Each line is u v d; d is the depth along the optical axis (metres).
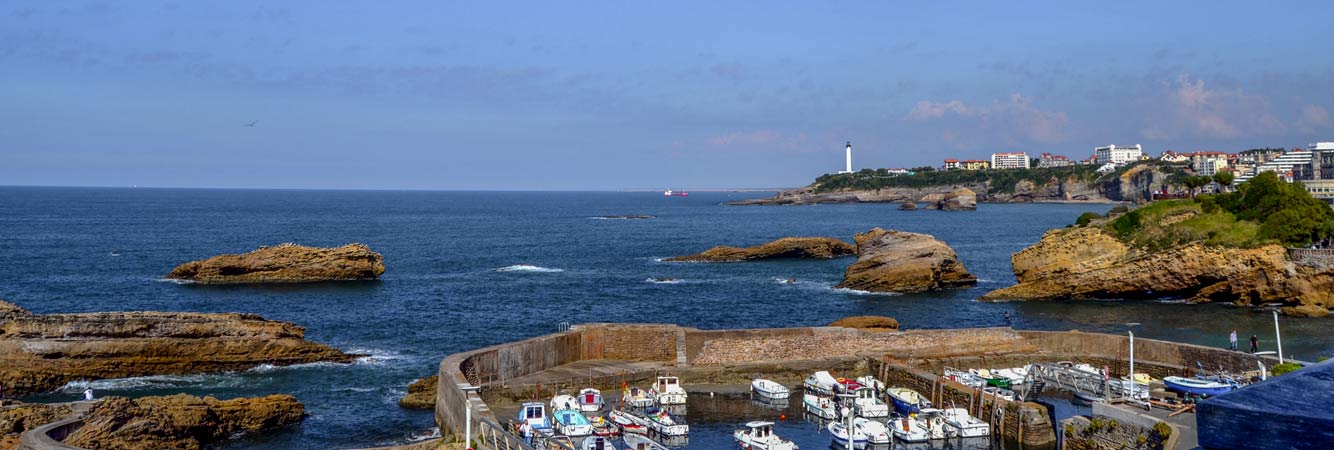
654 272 141.75
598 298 111.00
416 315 95.81
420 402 57.69
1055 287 108.25
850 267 124.56
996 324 93.12
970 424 48.25
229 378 65.31
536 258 165.62
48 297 108.12
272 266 125.75
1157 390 52.31
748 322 94.81
